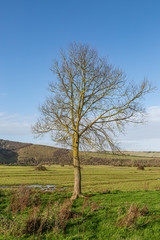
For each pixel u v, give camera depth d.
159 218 9.95
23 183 40.06
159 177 56.00
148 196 19.16
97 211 11.41
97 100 18.84
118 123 17.95
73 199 16.16
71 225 9.20
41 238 7.87
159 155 155.75
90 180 46.16
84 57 18.95
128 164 113.81
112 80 18.48
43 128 19.44
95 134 18.41
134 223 8.92
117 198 17.95
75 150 18.84
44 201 14.73
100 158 121.44
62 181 44.72
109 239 7.80
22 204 12.36
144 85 17.47
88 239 7.76
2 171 66.06
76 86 19.20
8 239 7.70
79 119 18.98
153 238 7.84
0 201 14.34
